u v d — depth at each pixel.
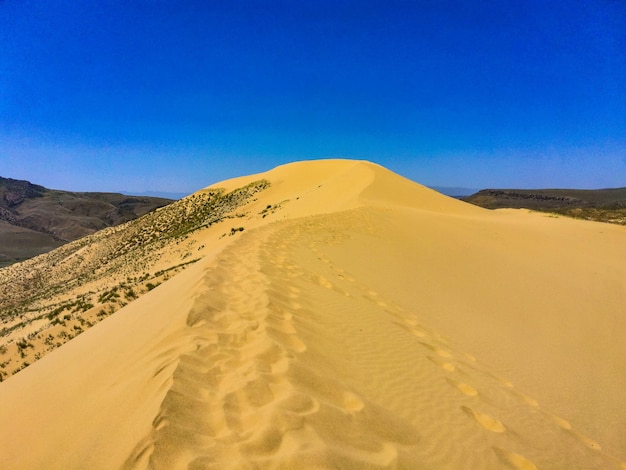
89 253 60.09
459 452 3.46
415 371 5.06
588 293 11.98
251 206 53.12
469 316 8.90
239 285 7.34
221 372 3.90
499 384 5.48
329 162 61.41
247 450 2.72
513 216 35.19
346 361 4.84
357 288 9.28
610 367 7.03
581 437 4.50
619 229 24.38
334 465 2.64
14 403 4.63
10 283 56.88
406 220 20.00
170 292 8.02
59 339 14.78
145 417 2.97
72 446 2.99
